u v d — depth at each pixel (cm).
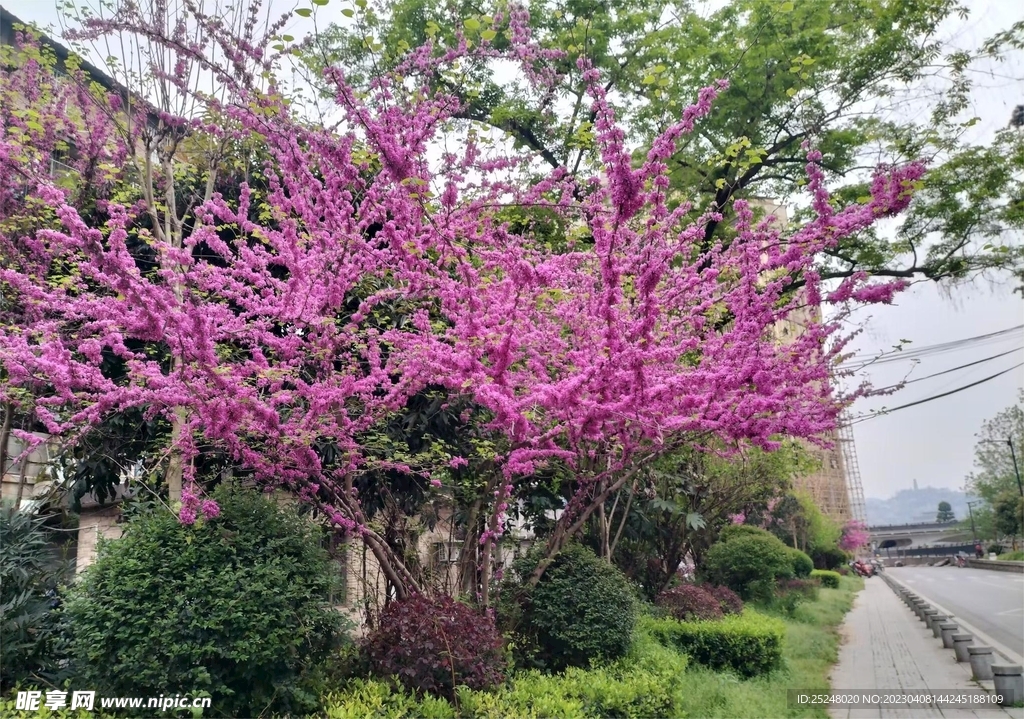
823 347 550
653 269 443
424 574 692
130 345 671
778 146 1011
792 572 1725
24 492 714
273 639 441
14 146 548
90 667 434
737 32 963
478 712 480
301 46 472
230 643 434
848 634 1345
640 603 991
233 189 759
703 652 867
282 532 499
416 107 493
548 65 644
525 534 978
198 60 442
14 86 627
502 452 670
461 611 554
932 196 902
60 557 592
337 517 549
